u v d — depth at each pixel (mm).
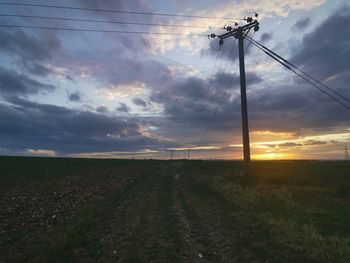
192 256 8328
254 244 9164
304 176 39969
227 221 12633
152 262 7906
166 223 12695
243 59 29219
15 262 8016
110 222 13156
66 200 19797
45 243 9484
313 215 14242
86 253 8719
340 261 7383
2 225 12492
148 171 56312
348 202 19766
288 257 7855
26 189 26266
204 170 62688
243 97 28453
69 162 86750
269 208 15453
